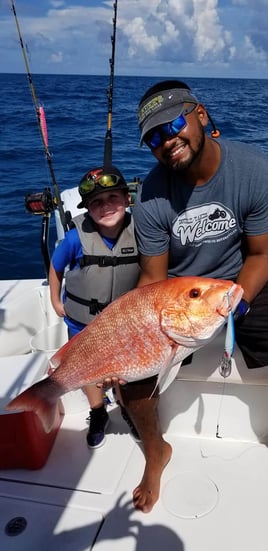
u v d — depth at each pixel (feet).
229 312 3.19
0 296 6.29
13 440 4.26
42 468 4.44
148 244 4.33
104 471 4.37
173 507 3.94
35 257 11.99
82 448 4.66
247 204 4.01
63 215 5.98
